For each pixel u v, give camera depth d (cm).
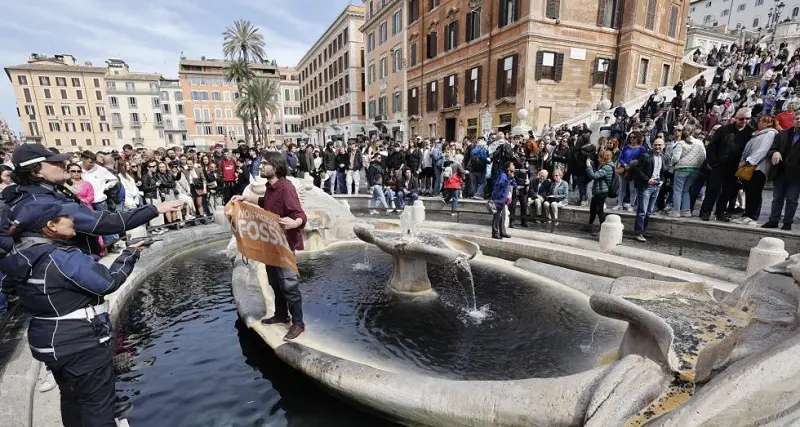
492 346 412
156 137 7938
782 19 5484
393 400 315
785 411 206
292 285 412
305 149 1434
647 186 774
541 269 659
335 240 883
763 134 713
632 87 2275
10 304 511
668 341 278
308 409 354
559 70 2138
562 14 2086
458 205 1180
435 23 2886
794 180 666
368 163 1495
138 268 670
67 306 242
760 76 2142
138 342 466
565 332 442
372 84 4103
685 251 713
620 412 248
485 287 592
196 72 7212
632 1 2162
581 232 884
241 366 416
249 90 5022
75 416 261
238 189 1226
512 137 1400
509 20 2200
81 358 249
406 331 446
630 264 635
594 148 1039
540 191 1024
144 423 332
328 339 425
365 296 552
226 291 618
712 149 786
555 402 278
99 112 7306
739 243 723
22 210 232
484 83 2419
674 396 259
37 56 7094
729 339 296
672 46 2480
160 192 1141
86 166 696
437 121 2964
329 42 5253
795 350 220
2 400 294
